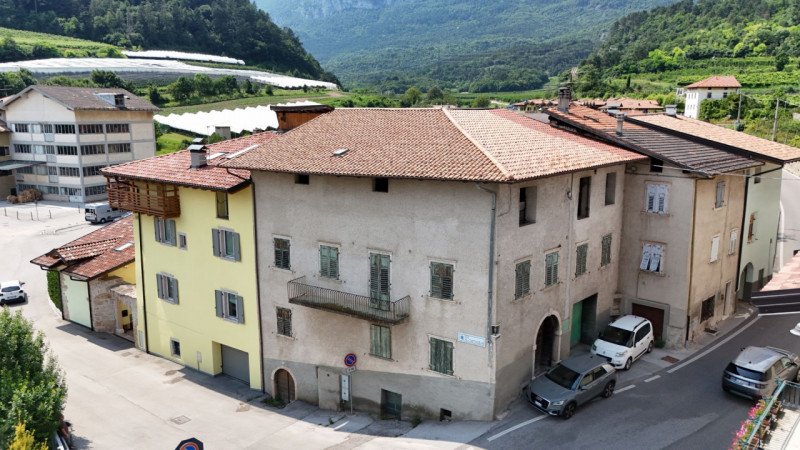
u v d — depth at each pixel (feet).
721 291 110.63
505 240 76.59
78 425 89.97
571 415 79.56
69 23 634.02
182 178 101.81
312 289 89.76
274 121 410.11
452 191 77.10
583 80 544.21
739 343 102.53
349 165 80.53
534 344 85.97
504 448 73.05
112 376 107.86
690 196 95.96
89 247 137.08
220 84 502.79
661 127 120.16
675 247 98.58
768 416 60.64
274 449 81.15
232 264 100.32
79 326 134.92
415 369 83.92
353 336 88.79
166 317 113.91
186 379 106.63
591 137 104.94
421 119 92.68
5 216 248.32
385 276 84.12
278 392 99.55
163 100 463.83
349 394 90.79
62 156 272.31
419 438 78.54
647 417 78.89
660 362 95.35
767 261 128.26
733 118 322.75
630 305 104.88
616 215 101.86
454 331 79.77
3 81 386.73
